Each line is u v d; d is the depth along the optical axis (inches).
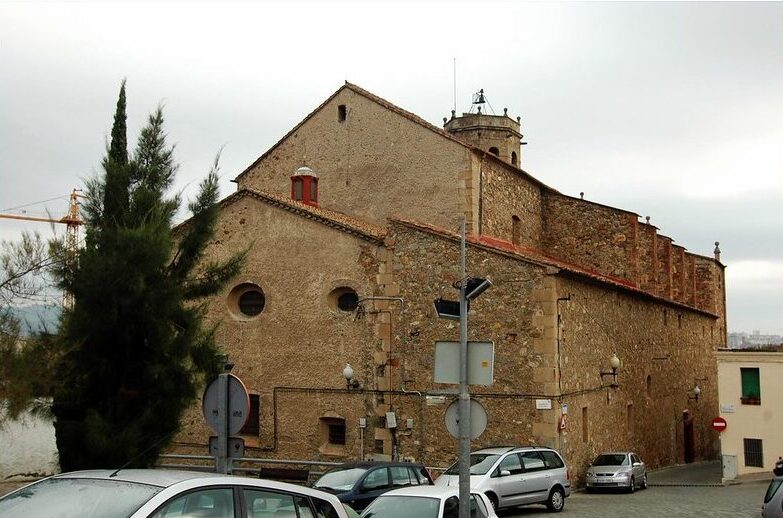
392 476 750.5
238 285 1155.3
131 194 695.1
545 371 973.8
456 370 473.1
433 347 1035.3
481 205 1243.8
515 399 985.5
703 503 909.2
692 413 1638.8
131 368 652.7
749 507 862.5
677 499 964.6
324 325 1097.4
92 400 652.7
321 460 1072.8
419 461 1023.0
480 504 545.0
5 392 567.8
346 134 1322.6
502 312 1004.6
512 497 819.4
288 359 1111.6
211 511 292.7
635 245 1429.6
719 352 1289.4
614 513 825.5
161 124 726.5
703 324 1793.8
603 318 1161.4
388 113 1290.6
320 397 1087.6
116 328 639.8
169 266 691.4
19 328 590.2
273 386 1114.7
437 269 1045.8
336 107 1336.1
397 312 1061.1
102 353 646.5
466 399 461.7
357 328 1079.0
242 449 388.2
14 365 567.2
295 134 1366.9
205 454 1119.6
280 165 1374.3
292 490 332.2
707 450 1737.2
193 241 701.9
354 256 1093.8
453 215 1219.2
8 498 299.7
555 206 1493.6
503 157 1680.6
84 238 670.5
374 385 1059.9
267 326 1128.8
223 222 1168.2
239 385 391.9
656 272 1569.9
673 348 1539.1
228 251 1160.2
